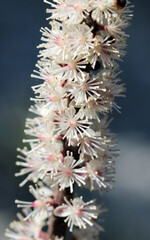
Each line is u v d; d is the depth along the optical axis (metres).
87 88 0.22
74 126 0.22
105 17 0.21
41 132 0.22
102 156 0.22
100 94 0.22
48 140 0.22
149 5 0.77
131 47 0.74
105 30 0.22
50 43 0.22
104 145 0.22
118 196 0.54
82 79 0.21
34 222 0.23
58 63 0.22
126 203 0.54
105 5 0.21
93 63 0.21
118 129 0.66
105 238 0.49
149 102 0.70
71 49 0.22
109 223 0.51
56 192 0.22
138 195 0.55
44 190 0.23
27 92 0.60
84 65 0.22
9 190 0.47
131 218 0.52
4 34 0.67
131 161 0.60
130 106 0.69
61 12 0.22
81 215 0.22
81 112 0.22
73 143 0.22
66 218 0.22
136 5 0.76
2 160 0.48
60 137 0.22
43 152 0.22
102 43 0.22
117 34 0.22
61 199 0.22
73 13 0.21
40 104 0.23
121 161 0.60
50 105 0.22
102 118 0.23
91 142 0.22
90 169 0.22
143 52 0.74
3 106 0.56
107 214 0.51
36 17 0.69
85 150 0.22
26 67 0.65
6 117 0.53
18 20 0.68
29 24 0.68
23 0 0.69
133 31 0.75
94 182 0.23
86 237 0.23
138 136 0.65
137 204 0.54
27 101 0.58
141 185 0.57
